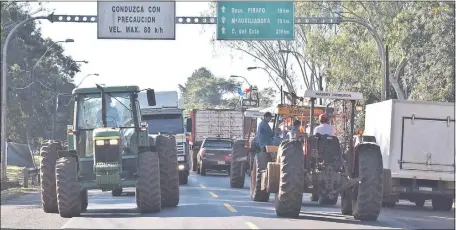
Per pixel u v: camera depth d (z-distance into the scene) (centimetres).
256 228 2070
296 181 2367
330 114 2916
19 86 9319
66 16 4372
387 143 3238
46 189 2692
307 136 2517
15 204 3250
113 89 2700
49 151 2734
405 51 5584
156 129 4703
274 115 3516
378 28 6294
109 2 4356
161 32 4381
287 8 4494
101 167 2502
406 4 6016
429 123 3222
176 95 4819
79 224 2241
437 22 5059
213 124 7150
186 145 4725
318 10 6662
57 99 2784
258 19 4491
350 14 6475
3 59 4600
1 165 4525
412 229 2172
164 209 2759
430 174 3197
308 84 9231
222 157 5919
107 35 4353
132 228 2108
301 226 2134
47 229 2170
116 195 3756
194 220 2312
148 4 4384
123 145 2642
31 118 9612
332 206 3069
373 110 3469
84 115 2694
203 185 4622
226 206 2883
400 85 6812
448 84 5150
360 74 6475
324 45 6662
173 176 2838
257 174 3123
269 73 9475
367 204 2341
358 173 2425
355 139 2503
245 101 8888
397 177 3197
